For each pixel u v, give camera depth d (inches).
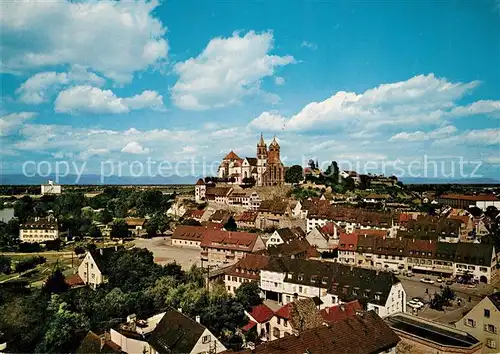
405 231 5880.9
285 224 7308.1
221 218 7554.1
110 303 3503.9
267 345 1889.8
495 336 2506.2
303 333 2005.4
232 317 3171.8
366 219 6668.3
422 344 2415.1
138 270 4266.7
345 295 3432.6
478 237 6491.1
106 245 6496.1
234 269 4320.9
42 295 3905.0
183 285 3828.7
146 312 3437.5
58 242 6358.3
